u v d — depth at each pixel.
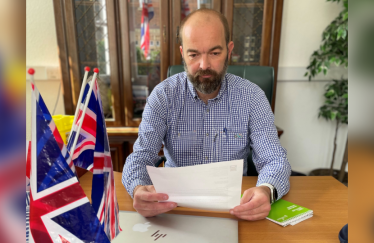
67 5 1.75
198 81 1.05
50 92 2.10
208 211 0.76
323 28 2.06
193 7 1.81
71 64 1.84
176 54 1.84
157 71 1.92
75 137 0.44
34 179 0.37
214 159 1.16
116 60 1.85
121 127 1.97
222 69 1.05
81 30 1.82
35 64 2.05
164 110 1.16
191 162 1.18
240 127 1.14
